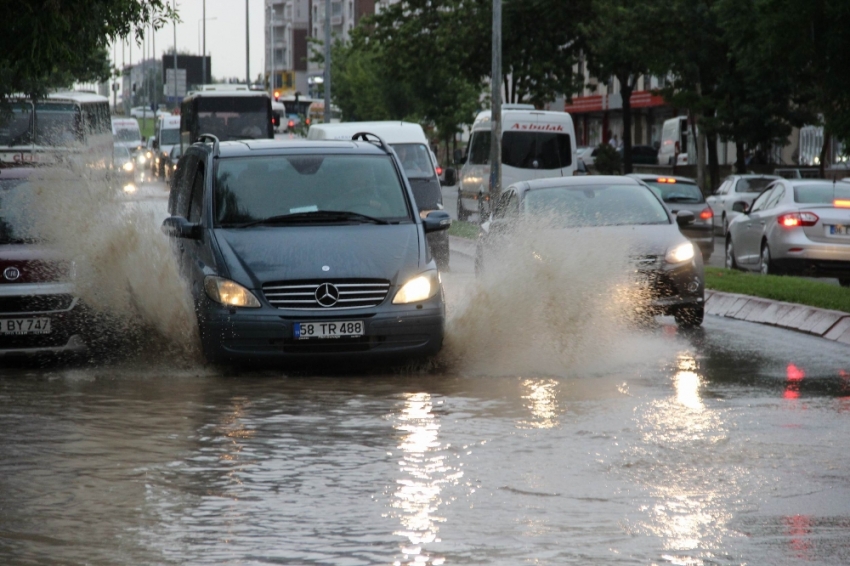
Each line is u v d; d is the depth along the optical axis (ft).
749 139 297.74
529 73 366.22
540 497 43.65
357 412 59.93
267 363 72.18
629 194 106.11
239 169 80.28
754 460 49.42
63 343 78.64
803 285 115.65
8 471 47.67
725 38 245.24
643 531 39.58
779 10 174.50
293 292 71.36
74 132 198.70
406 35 385.29
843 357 80.48
